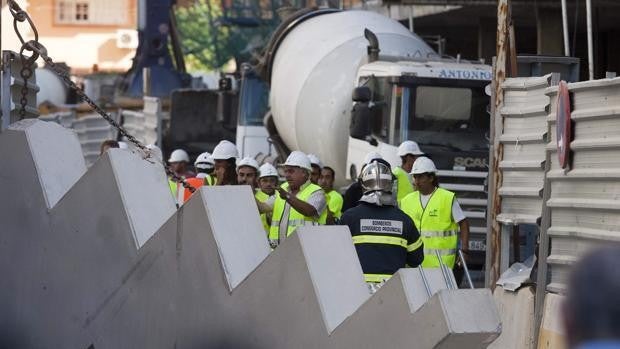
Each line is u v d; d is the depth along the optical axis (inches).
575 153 1024.2
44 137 906.1
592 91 994.7
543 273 1076.5
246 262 743.7
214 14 4350.4
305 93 2273.6
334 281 679.1
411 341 609.6
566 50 1956.2
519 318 1127.6
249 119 2659.9
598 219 992.9
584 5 2532.0
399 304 619.2
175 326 777.6
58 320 874.1
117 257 822.5
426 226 1352.1
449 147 1941.4
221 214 754.8
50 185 887.1
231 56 3523.6
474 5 2640.3
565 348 261.7
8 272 918.4
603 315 251.3
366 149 1989.4
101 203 834.8
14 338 910.4
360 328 641.6
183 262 771.4
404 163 1647.4
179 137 3090.6
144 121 3041.3
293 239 689.0
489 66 1984.5
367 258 986.1
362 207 1000.2
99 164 837.2
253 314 716.0
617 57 2967.5
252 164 1475.1
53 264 876.6
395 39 2247.8
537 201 1144.2
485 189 1718.8
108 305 829.2
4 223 922.1
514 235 1242.6
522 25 3110.2
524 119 1168.2
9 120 1240.2
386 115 1948.8
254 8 3459.6
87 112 3656.5
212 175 1471.5
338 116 2185.0
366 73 2025.1
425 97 1942.7
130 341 813.9
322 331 662.5
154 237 795.4
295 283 685.9
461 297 598.5
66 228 864.9
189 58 4904.0
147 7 3732.8
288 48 2431.1
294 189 1309.1
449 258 1348.4
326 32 2340.1
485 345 602.2
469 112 1950.1
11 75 1254.9
